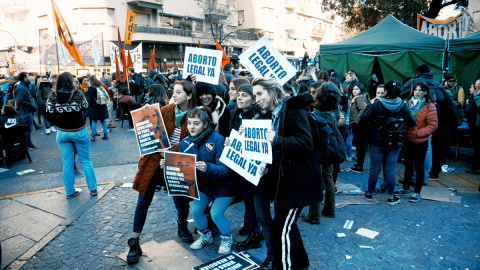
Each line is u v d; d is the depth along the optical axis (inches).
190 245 138.6
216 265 123.1
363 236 145.7
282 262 106.7
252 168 109.3
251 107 127.1
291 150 95.8
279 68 121.2
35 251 135.6
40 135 390.9
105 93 350.9
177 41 1280.8
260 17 1627.7
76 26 1132.5
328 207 163.6
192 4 1357.0
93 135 351.6
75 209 176.2
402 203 181.3
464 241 140.0
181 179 122.3
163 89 177.8
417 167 180.4
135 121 127.9
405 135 180.1
